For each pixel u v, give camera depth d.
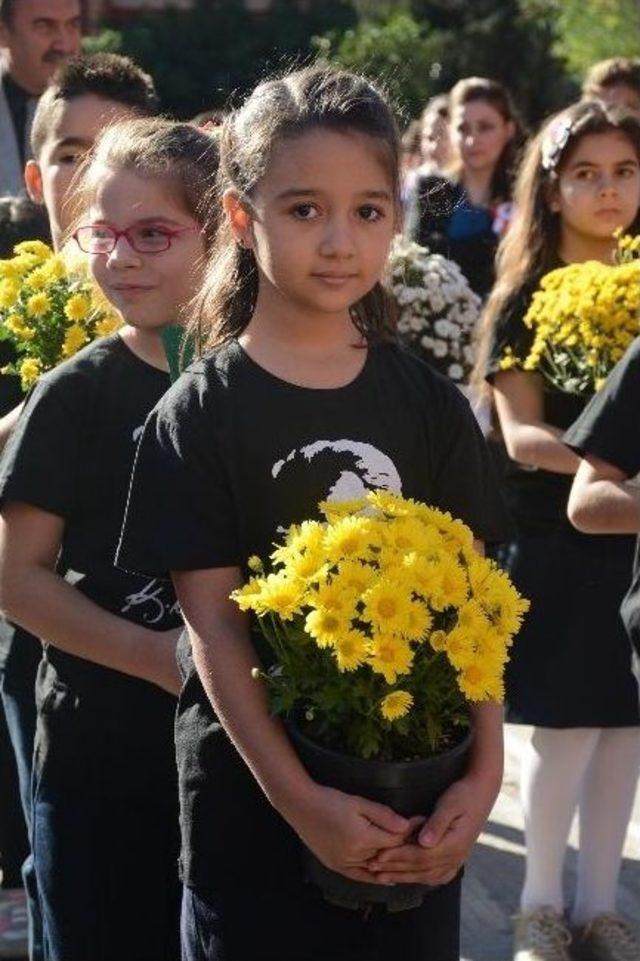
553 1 29.05
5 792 5.67
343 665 3.09
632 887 6.32
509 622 3.31
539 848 5.73
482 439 3.63
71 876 4.18
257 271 3.54
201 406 3.36
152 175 4.18
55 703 4.19
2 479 4.07
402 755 3.25
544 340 5.71
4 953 5.67
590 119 6.05
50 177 5.54
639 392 4.51
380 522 3.21
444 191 4.89
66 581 4.09
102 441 4.12
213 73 26.39
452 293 6.59
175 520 3.34
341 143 3.28
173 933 4.21
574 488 4.64
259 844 3.40
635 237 6.20
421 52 25.38
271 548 3.37
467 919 6.10
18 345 4.86
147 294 4.18
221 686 3.31
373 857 3.19
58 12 7.35
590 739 5.71
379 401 3.45
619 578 5.64
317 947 3.39
